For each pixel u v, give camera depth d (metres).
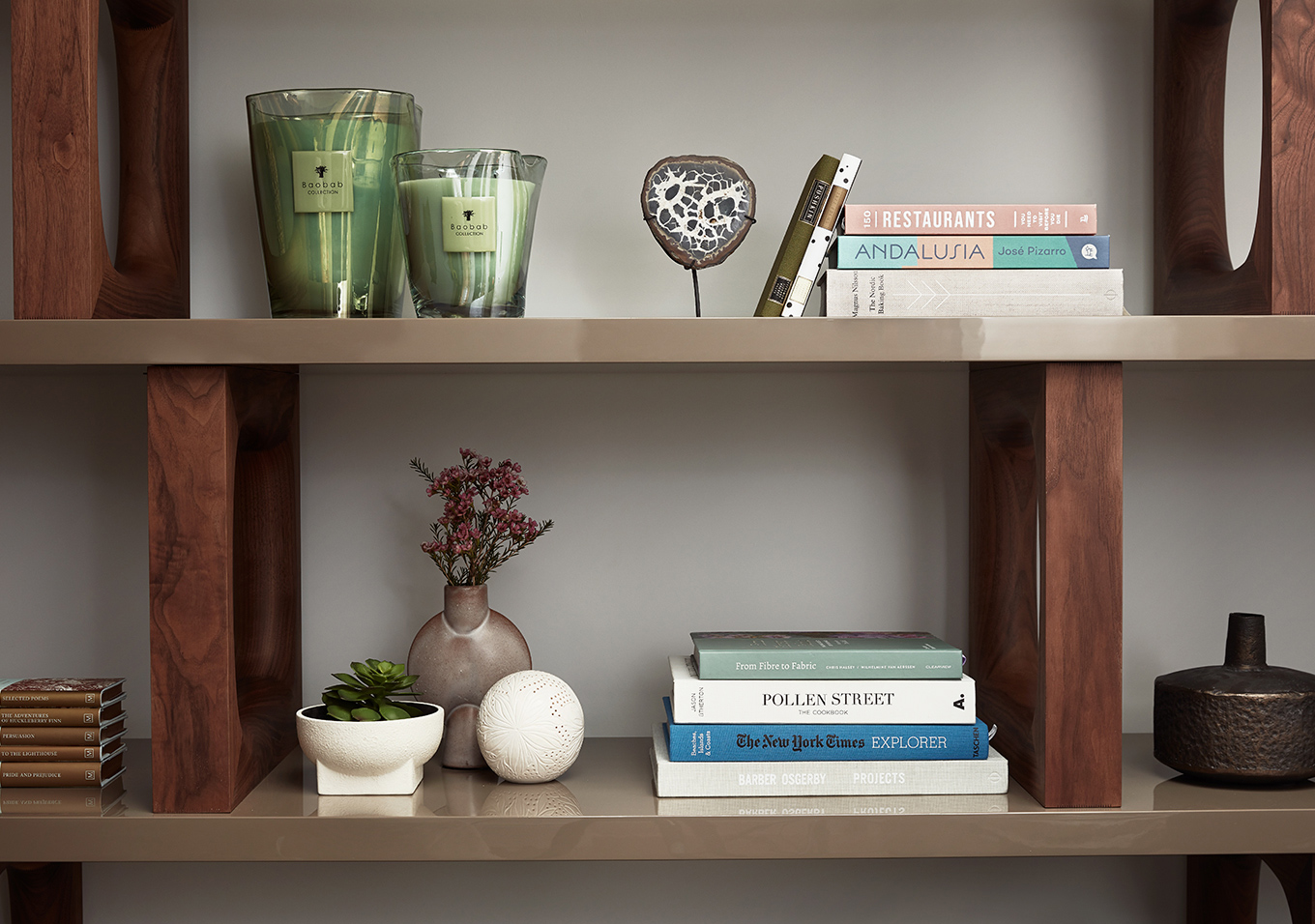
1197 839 0.80
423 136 1.05
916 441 1.08
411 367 0.99
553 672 1.07
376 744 0.82
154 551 0.79
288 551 1.00
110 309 0.84
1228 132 1.06
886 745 0.84
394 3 1.05
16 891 0.99
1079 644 0.81
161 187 0.99
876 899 1.07
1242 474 1.08
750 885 1.07
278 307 0.90
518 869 1.06
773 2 1.06
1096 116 1.06
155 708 0.79
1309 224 0.82
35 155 0.80
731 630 1.08
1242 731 0.85
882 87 1.06
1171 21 1.02
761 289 1.06
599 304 1.06
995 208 0.84
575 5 1.05
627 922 1.07
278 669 0.98
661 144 1.06
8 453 1.05
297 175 0.87
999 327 0.79
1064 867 1.07
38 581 1.05
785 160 1.06
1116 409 0.80
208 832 0.78
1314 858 0.86
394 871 1.06
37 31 0.79
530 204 0.89
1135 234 1.07
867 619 1.08
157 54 0.99
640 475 1.07
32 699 0.86
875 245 0.84
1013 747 0.90
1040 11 1.06
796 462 1.08
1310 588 1.08
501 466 0.97
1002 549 0.98
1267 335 0.79
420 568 1.07
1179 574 1.08
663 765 0.84
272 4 1.05
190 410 0.79
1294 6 0.81
